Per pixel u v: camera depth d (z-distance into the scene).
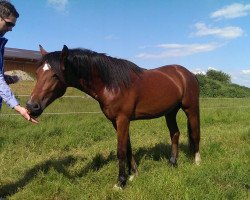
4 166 5.82
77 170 5.52
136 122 10.20
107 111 4.72
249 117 12.03
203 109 13.96
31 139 7.59
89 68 4.54
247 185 4.63
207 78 31.16
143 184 4.59
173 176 4.79
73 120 10.08
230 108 14.96
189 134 6.01
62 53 4.12
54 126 8.76
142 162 5.78
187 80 5.77
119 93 4.64
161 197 4.19
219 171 5.07
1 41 3.63
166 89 5.27
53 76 4.16
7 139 7.46
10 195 4.68
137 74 4.94
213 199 4.12
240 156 5.95
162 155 6.26
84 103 14.13
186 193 4.14
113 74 4.61
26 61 30.30
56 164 5.75
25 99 13.30
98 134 8.53
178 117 11.40
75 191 4.59
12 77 4.34
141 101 4.92
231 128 9.75
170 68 5.79
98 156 5.84
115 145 7.25
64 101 14.38
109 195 4.46
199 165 5.48
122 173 4.76
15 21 3.64
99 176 5.11
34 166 5.69
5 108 11.77
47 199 4.51
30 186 4.79
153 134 8.86
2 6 3.51
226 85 31.41
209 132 8.94
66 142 7.50
